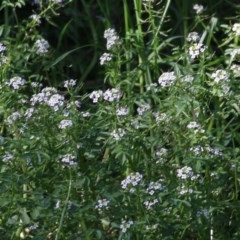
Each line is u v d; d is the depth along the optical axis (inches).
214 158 318.3
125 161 320.2
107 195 303.6
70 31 479.8
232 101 325.1
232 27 356.2
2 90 330.3
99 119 317.7
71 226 310.3
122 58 401.4
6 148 309.7
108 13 453.1
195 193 311.4
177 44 464.1
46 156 301.9
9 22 469.1
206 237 327.9
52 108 311.6
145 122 330.6
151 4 409.4
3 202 302.4
